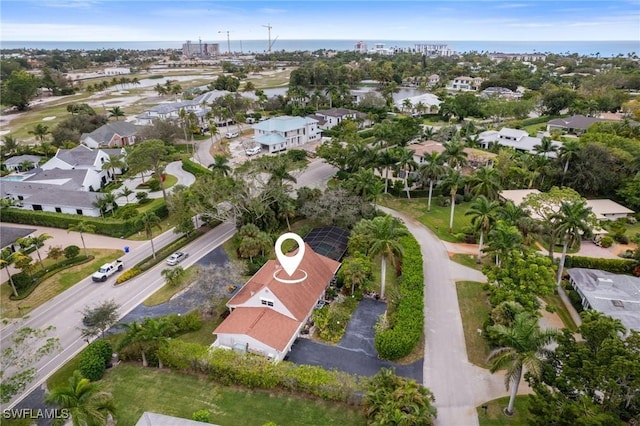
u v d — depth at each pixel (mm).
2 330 47531
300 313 45500
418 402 31344
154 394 37844
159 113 144125
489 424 34656
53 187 81812
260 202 66125
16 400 37844
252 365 38344
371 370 40719
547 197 60375
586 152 79375
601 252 63031
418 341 44375
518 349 31922
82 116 131625
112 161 94250
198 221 75312
